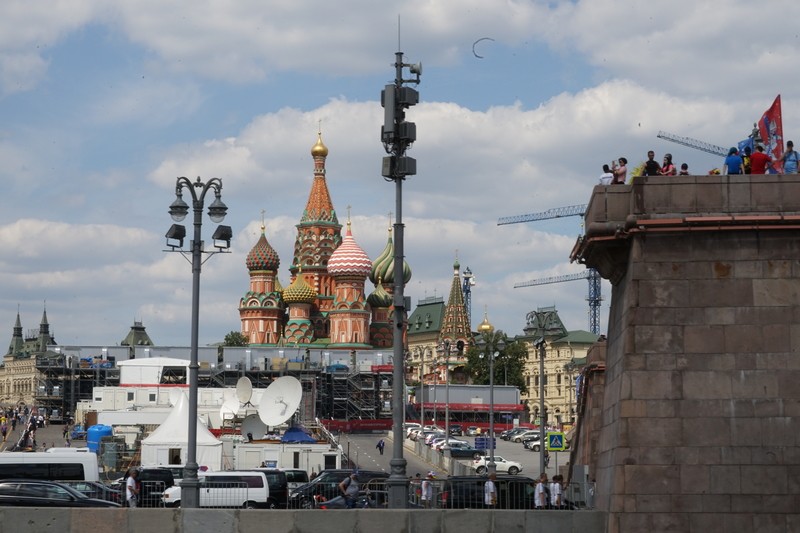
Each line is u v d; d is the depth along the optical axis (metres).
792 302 70.19
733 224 70.25
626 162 77.19
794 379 69.69
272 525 73.00
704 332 70.38
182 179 99.38
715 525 69.06
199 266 96.75
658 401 70.06
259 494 129.12
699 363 70.19
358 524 72.81
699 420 69.81
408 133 79.50
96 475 143.00
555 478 97.12
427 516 72.81
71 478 141.25
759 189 71.06
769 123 81.50
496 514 72.50
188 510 73.25
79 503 107.12
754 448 69.38
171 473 145.50
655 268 70.94
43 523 72.94
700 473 69.50
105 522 73.12
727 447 69.50
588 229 73.12
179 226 99.12
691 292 70.62
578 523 72.12
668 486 69.44
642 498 69.50
